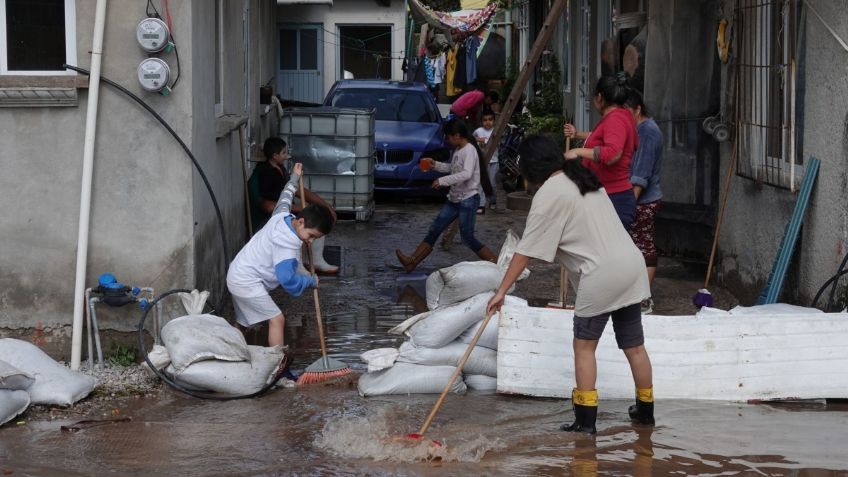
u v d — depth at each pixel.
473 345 5.91
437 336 6.78
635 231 8.91
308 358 7.69
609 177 8.22
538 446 5.73
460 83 25.42
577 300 5.84
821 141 7.68
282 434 5.95
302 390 6.92
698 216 10.66
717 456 5.57
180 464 5.42
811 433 5.98
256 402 6.61
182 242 7.31
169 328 6.80
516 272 5.85
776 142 8.76
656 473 5.31
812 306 7.43
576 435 5.91
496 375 6.92
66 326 7.31
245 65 12.22
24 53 7.20
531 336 6.66
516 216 15.34
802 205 7.83
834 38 7.42
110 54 7.17
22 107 7.12
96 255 7.29
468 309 6.79
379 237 13.41
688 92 10.68
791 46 8.22
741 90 9.48
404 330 6.98
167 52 7.18
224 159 9.41
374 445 5.62
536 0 24.20
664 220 11.34
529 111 21.17
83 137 7.20
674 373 6.60
